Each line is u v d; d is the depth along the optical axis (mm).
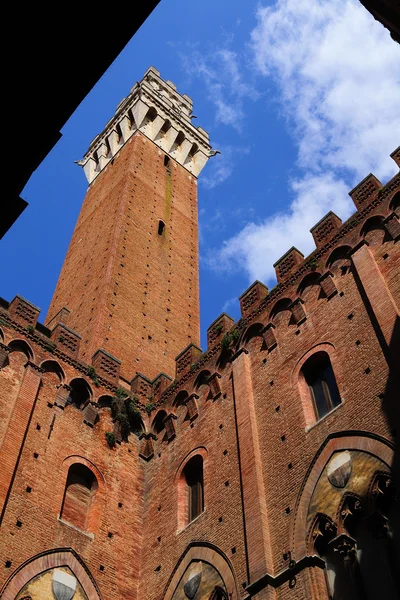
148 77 71000
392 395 19844
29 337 29484
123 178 53562
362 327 22859
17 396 26828
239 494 23625
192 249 52438
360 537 18547
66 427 28312
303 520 20125
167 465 28938
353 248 25109
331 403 22781
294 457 22141
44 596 22469
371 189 26672
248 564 20609
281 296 27953
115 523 26953
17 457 24859
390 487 18266
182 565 24219
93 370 31188
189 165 63656
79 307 41781
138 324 40344
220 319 31531
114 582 25016
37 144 7121
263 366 26688
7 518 23297
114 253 43844
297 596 18484
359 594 17562
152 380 34562
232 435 26000
